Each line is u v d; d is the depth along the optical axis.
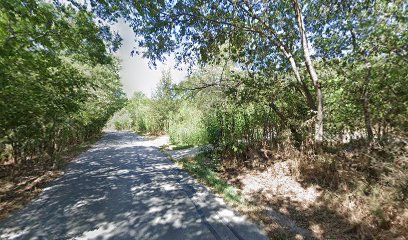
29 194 5.48
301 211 4.20
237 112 8.30
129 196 5.23
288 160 6.44
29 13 4.11
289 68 7.30
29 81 5.21
